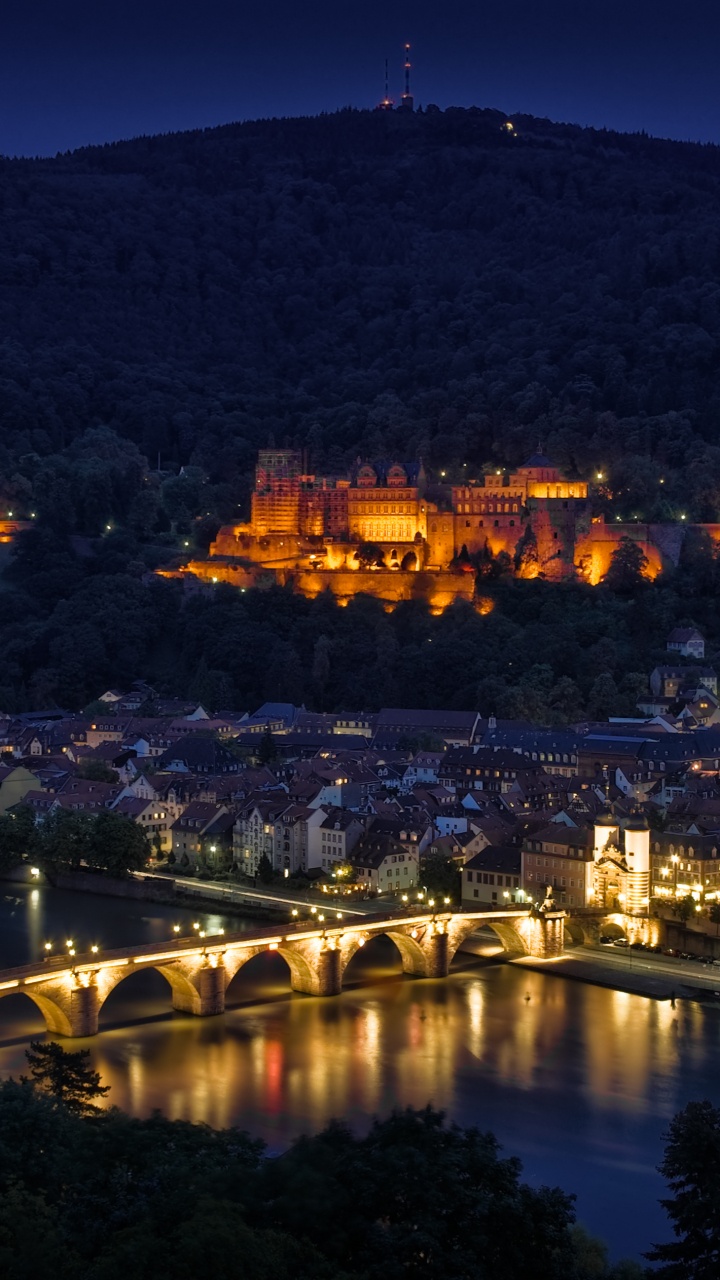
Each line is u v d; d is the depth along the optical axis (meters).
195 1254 138.75
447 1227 150.38
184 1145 175.62
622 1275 164.38
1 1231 151.50
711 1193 162.50
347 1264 146.75
